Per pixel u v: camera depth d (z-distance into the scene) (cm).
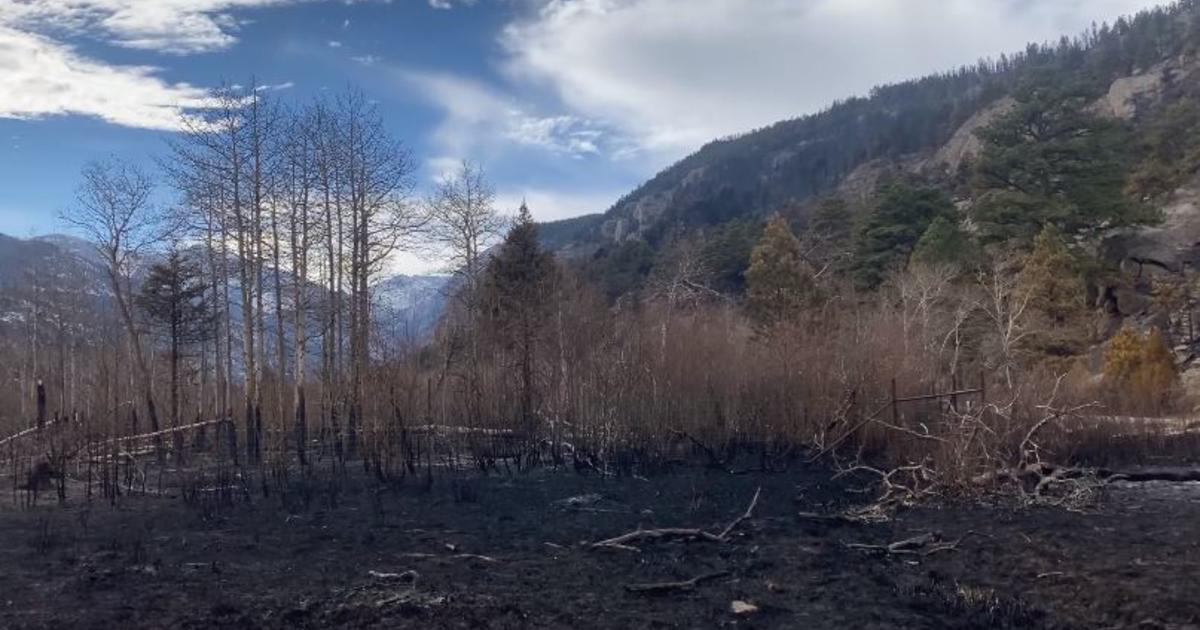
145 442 2370
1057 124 4634
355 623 904
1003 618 923
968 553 1216
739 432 2189
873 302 4203
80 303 3609
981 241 4522
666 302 4381
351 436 2178
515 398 2283
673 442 2130
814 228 5844
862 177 12156
